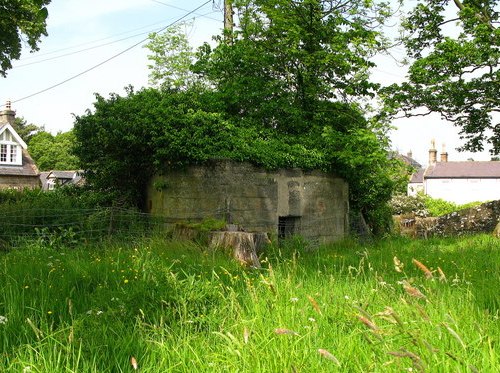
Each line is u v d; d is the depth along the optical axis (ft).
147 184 49.65
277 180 49.70
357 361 11.43
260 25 58.70
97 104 49.80
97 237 37.27
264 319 15.28
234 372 11.61
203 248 33.65
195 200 45.75
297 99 58.65
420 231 84.28
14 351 12.69
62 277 20.57
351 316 15.17
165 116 45.98
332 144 54.60
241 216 47.32
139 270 22.45
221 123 48.44
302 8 56.54
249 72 57.93
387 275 26.23
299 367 11.36
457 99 62.08
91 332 14.15
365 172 57.57
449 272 28.96
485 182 229.25
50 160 232.12
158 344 12.99
